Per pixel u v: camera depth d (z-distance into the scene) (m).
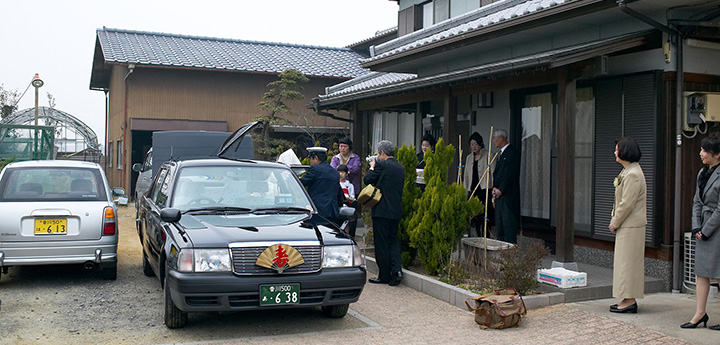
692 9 7.07
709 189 5.51
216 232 5.37
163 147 11.84
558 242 7.09
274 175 6.73
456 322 5.91
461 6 13.30
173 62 20.80
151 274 7.92
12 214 6.80
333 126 23.38
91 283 7.48
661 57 7.23
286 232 5.49
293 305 5.18
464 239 7.74
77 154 27.41
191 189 6.35
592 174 8.09
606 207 7.87
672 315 6.03
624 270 6.03
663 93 7.21
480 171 9.07
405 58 11.39
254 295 5.11
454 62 11.40
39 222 6.91
